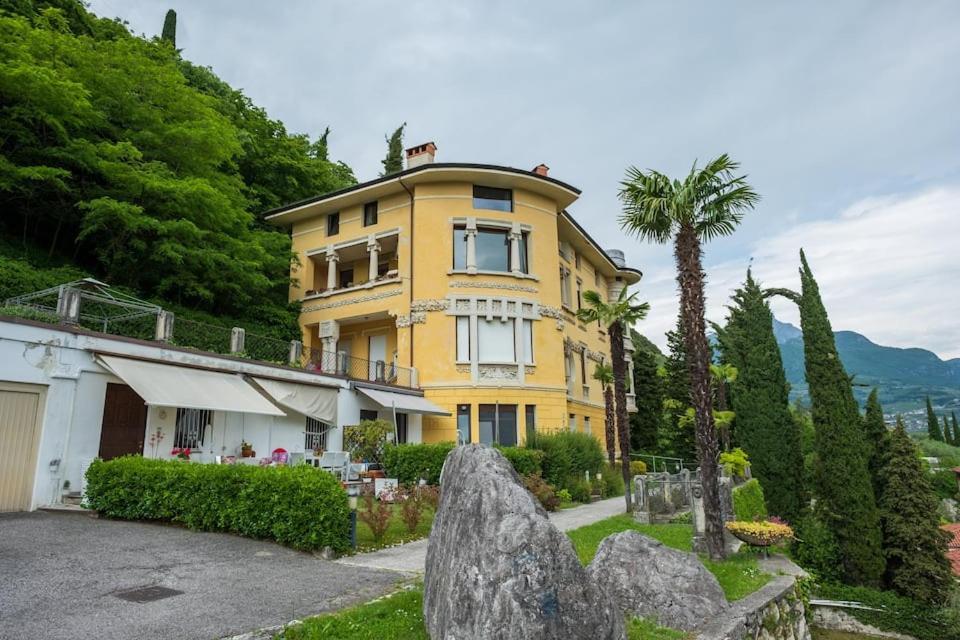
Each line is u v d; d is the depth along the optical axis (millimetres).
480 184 29953
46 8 27594
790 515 23969
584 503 23516
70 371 13992
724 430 27828
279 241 31344
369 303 30391
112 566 8734
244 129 35719
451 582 5789
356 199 31641
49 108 20828
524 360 28656
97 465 12953
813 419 21969
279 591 7891
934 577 19094
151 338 16953
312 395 21438
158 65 26922
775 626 9484
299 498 10523
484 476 6238
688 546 13594
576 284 37656
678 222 14141
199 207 25172
